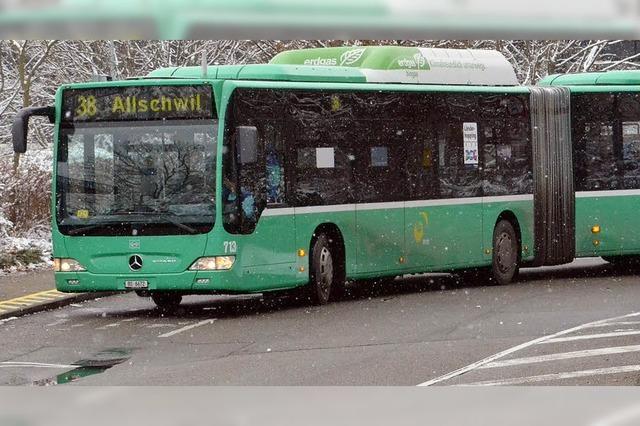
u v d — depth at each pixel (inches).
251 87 1429.6
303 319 1359.5
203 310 1480.1
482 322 1311.5
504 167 1772.9
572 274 1946.4
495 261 1761.8
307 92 1501.0
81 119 1421.0
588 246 1854.1
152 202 1392.7
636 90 1879.9
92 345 1184.8
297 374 979.9
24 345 1190.3
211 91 1396.4
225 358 1082.1
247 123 1418.6
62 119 1427.2
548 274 1957.4
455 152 1701.5
